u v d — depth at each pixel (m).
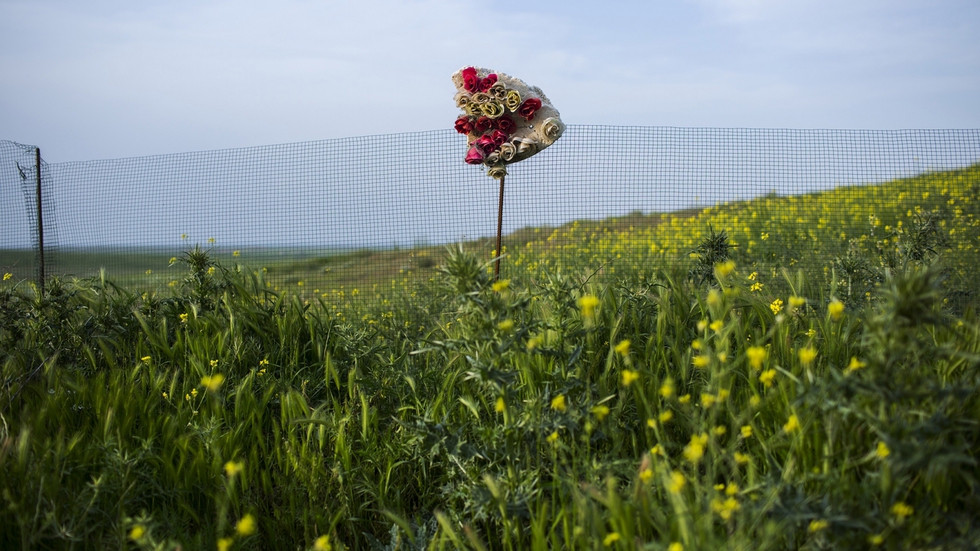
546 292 2.59
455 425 2.54
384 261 5.46
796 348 2.65
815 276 4.78
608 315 2.93
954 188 5.51
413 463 2.58
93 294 3.98
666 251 5.66
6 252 5.43
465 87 4.26
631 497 1.75
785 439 1.99
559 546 1.85
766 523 1.58
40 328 3.54
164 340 3.39
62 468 2.19
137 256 5.82
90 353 3.28
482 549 1.84
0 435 2.40
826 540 1.57
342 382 3.34
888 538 1.56
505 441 2.15
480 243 5.35
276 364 3.44
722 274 2.85
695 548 1.41
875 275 3.43
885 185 5.68
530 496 1.98
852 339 2.71
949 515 1.66
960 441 1.72
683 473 1.96
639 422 2.38
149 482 2.30
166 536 2.11
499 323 2.11
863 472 1.80
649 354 2.75
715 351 2.45
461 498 2.35
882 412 1.62
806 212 6.05
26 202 5.37
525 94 4.27
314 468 2.44
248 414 2.84
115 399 2.70
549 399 2.24
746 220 6.29
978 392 1.94
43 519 2.00
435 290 4.74
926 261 3.61
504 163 4.37
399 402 3.02
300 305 3.81
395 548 2.09
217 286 3.90
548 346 2.58
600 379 2.46
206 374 3.06
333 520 2.26
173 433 2.54
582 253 5.84
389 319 4.48
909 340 1.66
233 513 2.29
